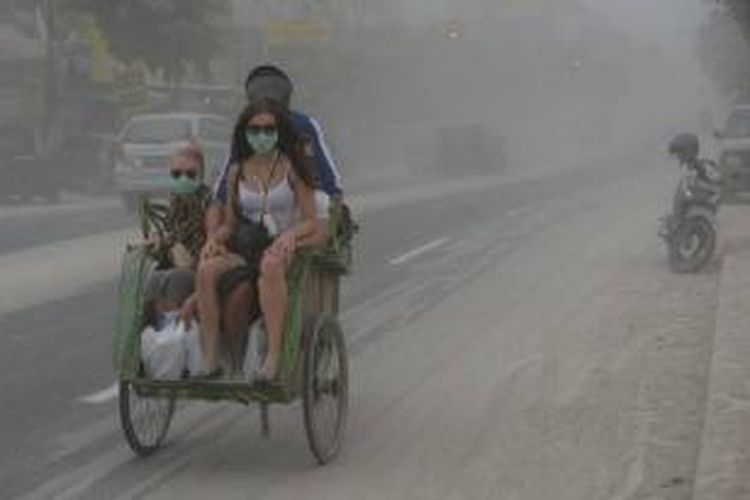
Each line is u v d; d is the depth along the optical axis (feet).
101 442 32.42
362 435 33.22
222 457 31.12
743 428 31.22
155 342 28.78
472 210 110.63
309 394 29.35
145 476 29.37
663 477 28.76
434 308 54.75
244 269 28.91
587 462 30.22
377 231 88.94
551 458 30.63
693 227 65.31
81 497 27.66
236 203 30.14
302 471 29.81
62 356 43.45
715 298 56.08
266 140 29.73
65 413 35.47
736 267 64.23
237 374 28.99
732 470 27.71
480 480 28.89
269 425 34.40
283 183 29.94
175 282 29.63
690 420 33.91
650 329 48.24
